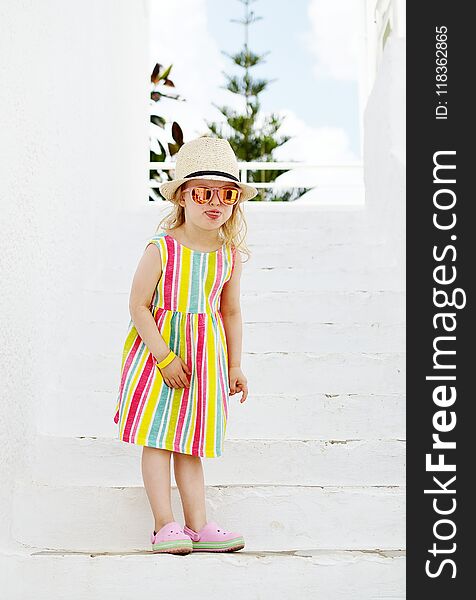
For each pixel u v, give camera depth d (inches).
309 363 105.2
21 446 87.1
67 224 116.6
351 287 135.7
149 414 74.9
